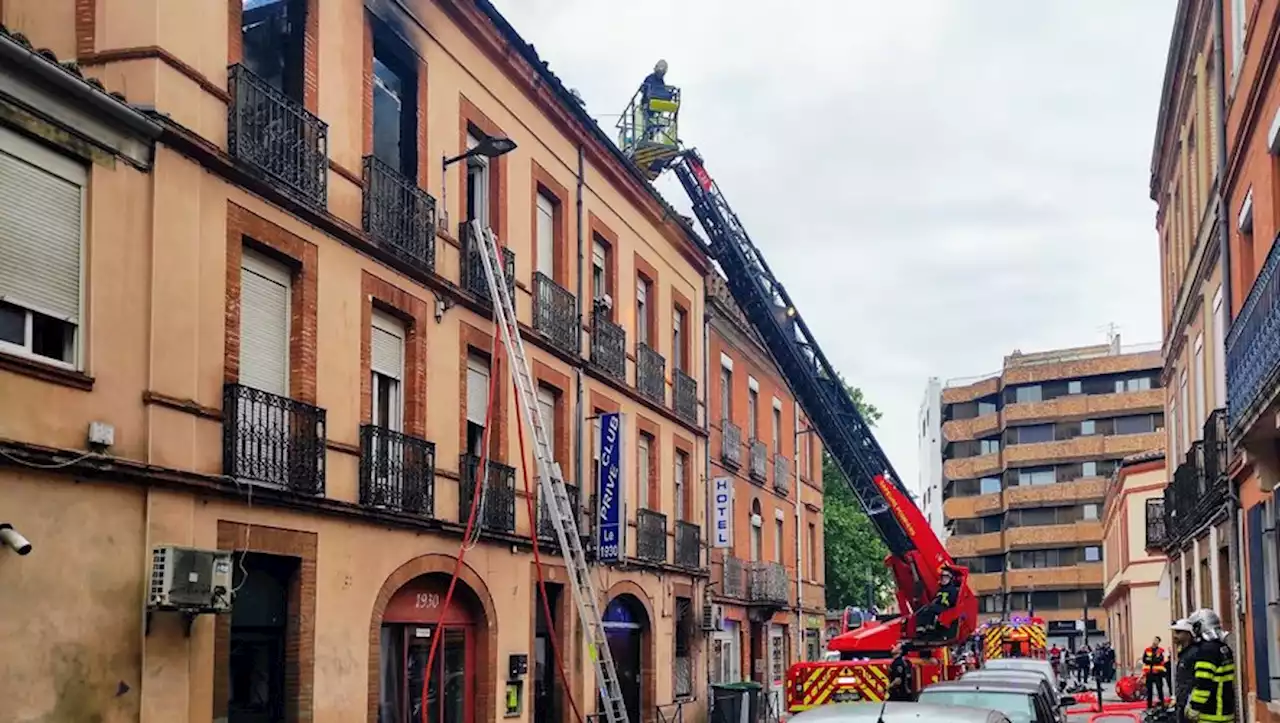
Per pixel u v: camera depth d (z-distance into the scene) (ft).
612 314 74.43
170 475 35.53
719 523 91.09
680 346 89.04
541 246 65.72
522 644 59.36
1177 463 94.73
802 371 73.46
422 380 51.31
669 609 79.87
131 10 36.70
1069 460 275.80
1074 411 277.03
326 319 44.75
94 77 36.55
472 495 54.44
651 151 86.43
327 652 43.52
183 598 34.78
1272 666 51.44
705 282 93.20
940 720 23.94
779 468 111.96
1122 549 170.50
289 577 42.55
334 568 44.27
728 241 72.74
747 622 98.99
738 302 73.67
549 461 55.67
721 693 76.07
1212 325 70.13
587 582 56.59
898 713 24.41
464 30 56.59
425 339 51.80
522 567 59.67
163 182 36.47
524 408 59.11
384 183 48.83
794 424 119.24
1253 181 53.98
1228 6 60.70
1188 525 81.10
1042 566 275.80
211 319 38.34
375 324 49.14
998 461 288.92
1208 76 70.74
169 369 36.17
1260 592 53.93
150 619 34.63
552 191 66.18
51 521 31.83
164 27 36.94
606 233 74.02
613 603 72.13
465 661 55.21
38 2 37.06
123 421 34.47
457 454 53.98
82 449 32.89
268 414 40.52
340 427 45.34
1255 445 46.19
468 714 55.16
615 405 73.26
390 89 51.60
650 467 79.87
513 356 54.19
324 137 44.60
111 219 34.58
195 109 38.06
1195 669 39.11
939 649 69.05
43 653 31.24
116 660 33.55
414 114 52.42
